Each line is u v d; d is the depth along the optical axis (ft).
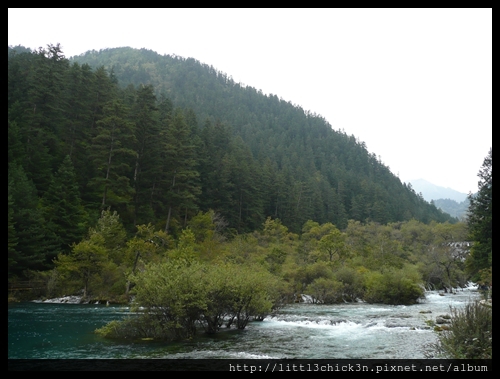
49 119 199.31
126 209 213.05
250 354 57.62
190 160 233.14
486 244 144.46
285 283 159.22
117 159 213.66
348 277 179.01
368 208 433.48
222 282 75.31
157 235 168.66
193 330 72.90
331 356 56.65
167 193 215.72
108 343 64.90
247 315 82.89
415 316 108.06
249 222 297.33
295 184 391.24
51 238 148.97
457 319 47.50
